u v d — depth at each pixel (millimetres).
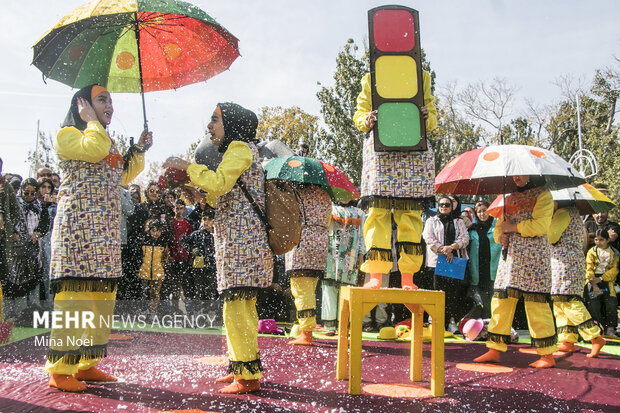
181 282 6723
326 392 3211
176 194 7051
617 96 28016
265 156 6867
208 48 3898
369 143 3895
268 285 3227
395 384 3562
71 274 2977
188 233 7090
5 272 5598
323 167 5469
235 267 3111
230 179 3049
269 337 5863
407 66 3711
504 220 4535
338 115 17188
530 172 4250
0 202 5531
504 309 4574
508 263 4516
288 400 2961
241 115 3307
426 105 3836
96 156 2996
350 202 6621
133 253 6441
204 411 2650
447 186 5266
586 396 3400
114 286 3154
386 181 3754
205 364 3910
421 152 3775
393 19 3736
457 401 3111
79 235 3008
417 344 3738
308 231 5285
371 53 3703
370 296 3236
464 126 29750
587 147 25797
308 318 5258
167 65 3965
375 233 3760
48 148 12859
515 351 5398
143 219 6570
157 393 2996
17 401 2725
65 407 2635
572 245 5477
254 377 3107
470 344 5816
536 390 3516
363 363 4363
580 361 4973
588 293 7086
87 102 3166
